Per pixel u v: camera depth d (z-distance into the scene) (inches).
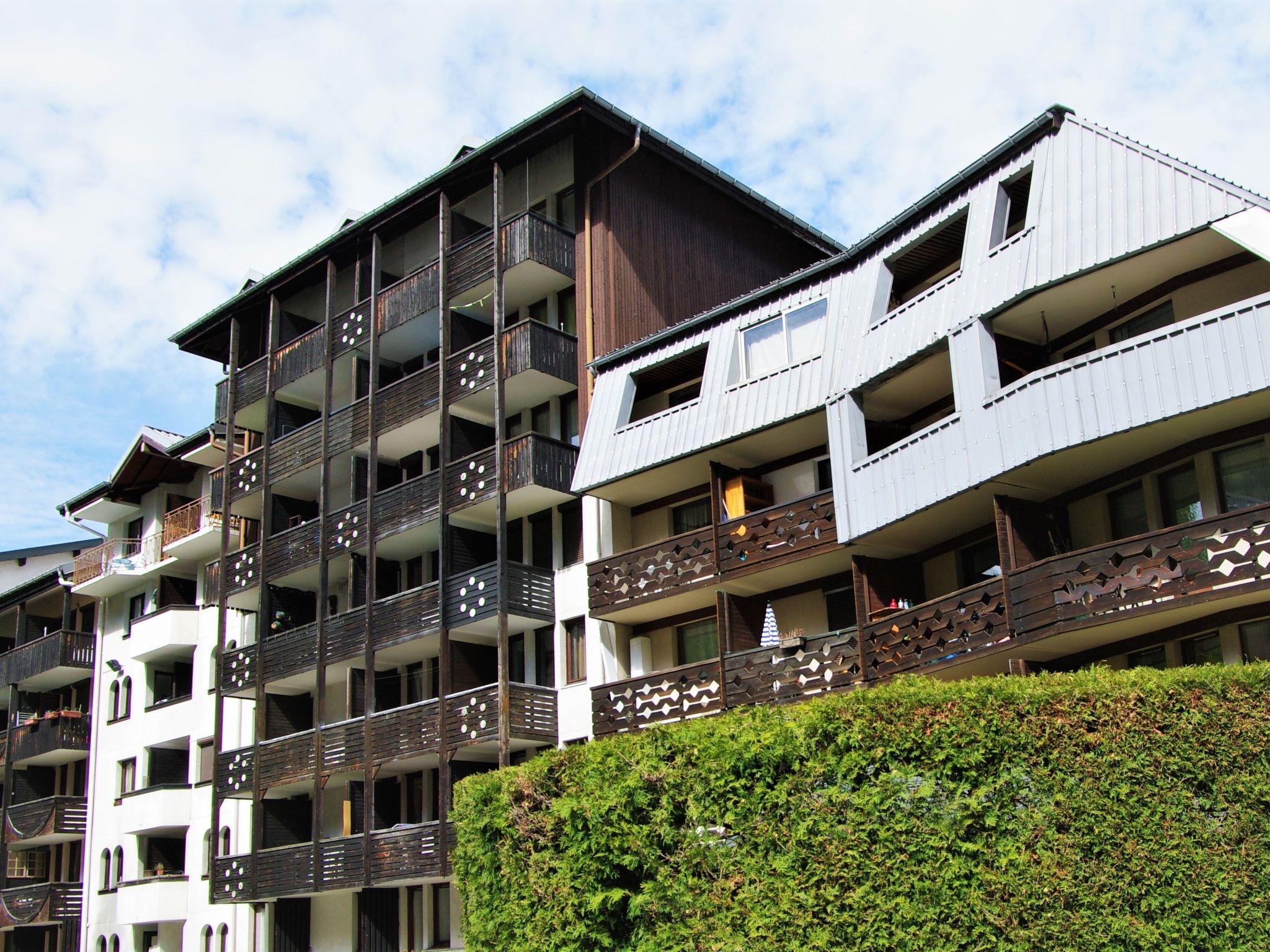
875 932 618.8
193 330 1697.8
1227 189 794.2
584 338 1291.8
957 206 986.1
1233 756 588.1
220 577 1611.7
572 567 1259.8
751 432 1084.5
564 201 1360.7
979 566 1005.8
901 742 641.0
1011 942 590.9
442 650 1266.0
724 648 1092.5
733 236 1461.6
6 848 1980.8
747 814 670.5
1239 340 770.2
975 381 907.4
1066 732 612.7
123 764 1852.9
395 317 1406.3
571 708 1226.0
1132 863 584.4
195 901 1630.2
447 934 1285.7
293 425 1567.4
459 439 1321.4
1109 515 910.4
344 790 1480.1
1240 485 826.8
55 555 2354.8
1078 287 877.8
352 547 1398.9
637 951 684.7
